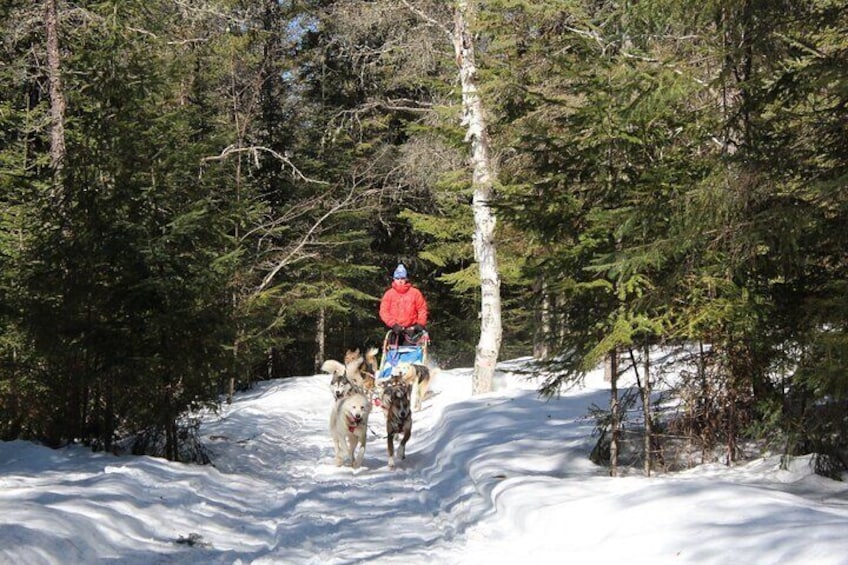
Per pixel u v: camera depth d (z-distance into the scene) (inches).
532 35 589.0
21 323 379.9
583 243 314.8
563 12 561.0
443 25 696.4
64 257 380.8
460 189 684.1
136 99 408.5
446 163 773.9
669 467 337.7
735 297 302.7
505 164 639.8
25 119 705.6
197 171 533.3
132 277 377.7
